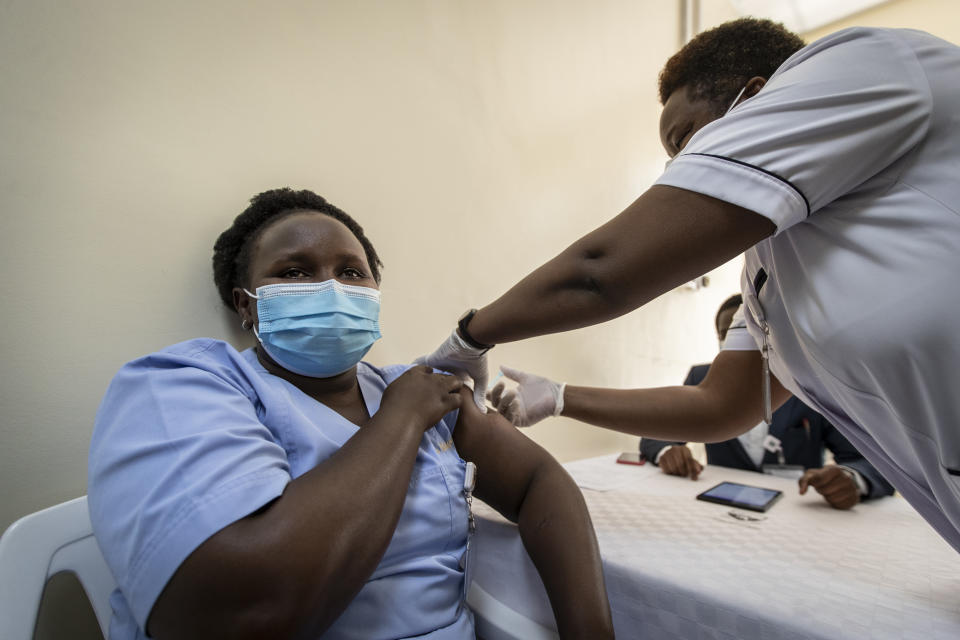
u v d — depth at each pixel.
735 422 1.06
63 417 0.75
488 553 0.87
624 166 2.06
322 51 1.10
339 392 0.84
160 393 0.55
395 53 1.25
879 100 0.52
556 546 0.73
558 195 1.73
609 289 0.59
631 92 2.12
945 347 0.52
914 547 0.79
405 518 0.70
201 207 0.91
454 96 1.39
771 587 0.64
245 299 0.84
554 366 1.64
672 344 2.40
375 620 0.64
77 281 0.77
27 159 0.74
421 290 1.27
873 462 0.76
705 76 0.75
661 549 0.79
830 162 0.52
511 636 0.78
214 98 0.94
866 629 0.53
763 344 0.85
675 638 0.66
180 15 0.90
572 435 1.73
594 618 0.65
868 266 0.56
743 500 1.08
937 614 0.56
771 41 0.73
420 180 1.28
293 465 0.64
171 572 0.44
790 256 0.66
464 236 1.39
